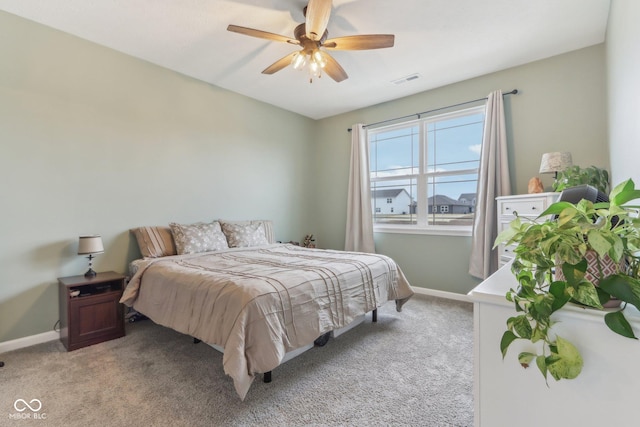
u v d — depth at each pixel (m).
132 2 2.25
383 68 3.28
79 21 2.48
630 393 0.68
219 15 2.41
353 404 1.69
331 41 2.19
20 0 2.22
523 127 3.19
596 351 0.72
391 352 2.30
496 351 0.85
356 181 4.43
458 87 3.64
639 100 1.31
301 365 2.11
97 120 2.82
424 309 3.28
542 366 0.74
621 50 1.77
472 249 3.44
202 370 2.05
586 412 0.73
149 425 1.52
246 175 4.08
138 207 3.08
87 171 2.76
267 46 2.86
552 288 0.73
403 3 2.24
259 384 1.88
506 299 0.82
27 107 2.45
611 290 0.68
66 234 2.64
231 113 3.90
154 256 2.94
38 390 1.82
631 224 0.72
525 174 3.18
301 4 2.28
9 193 2.37
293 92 3.96
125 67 2.99
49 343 2.47
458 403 1.70
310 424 1.53
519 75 3.22
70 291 2.36
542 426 0.79
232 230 3.55
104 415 1.60
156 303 2.32
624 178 1.80
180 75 3.41
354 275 2.44
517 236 0.82
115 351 2.33
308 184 4.96
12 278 2.38
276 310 1.80
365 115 4.52
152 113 3.19
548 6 2.28
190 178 3.50
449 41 2.75
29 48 2.46
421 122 4.02
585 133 2.85
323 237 5.01
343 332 2.64
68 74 2.65
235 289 1.82
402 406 1.67
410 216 4.17
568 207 0.76
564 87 2.96
